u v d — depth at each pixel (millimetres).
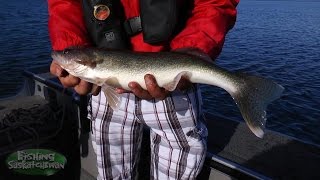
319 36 6570
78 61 574
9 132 872
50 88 1075
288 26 7969
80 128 955
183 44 583
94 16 590
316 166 756
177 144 649
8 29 5973
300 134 2330
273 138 871
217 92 2807
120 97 604
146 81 549
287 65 4137
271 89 519
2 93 2920
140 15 593
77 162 990
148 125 653
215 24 582
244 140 857
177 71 551
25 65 3721
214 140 855
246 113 534
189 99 621
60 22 616
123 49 587
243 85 540
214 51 587
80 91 615
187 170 661
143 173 844
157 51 615
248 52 4805
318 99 2928
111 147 696
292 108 2684
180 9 587
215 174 737
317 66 4129
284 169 745
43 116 942
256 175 687
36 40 5098
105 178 717
